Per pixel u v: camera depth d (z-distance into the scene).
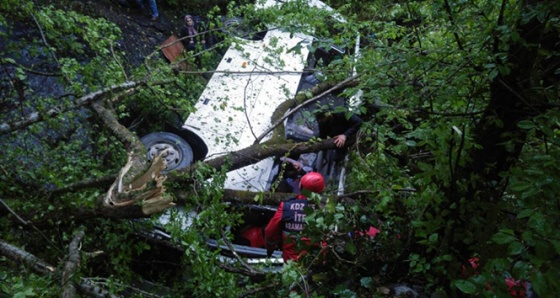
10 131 4.77
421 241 2.99
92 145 5.79
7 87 6.14
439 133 3.05
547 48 2.96
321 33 6.00
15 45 5.69
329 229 3.31
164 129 6.92
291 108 6.73
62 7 8.41
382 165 4.16
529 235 2.20
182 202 4.99
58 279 3.32
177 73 6.77
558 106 2.78
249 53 7.06
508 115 2.98
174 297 4.23
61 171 4.90
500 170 3.13
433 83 3.34
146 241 4.78
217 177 4.78
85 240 4.30
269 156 5.81
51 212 4.37
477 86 3.18
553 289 2.07
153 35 9.27
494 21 3.13
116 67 5.95
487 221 2.93
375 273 3.59
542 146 3.23
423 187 3.16
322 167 6.36
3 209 4.36
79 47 6.02
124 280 4.37
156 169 3.89
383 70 3.47
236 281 4.23
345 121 6.06
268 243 4.32
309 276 3.50
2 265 3.70
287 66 7.44
